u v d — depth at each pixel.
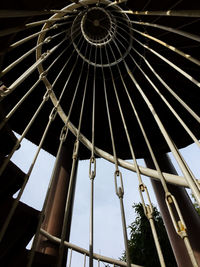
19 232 1.77
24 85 4.85
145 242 6.08
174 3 1.94
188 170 1.42
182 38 3.80
